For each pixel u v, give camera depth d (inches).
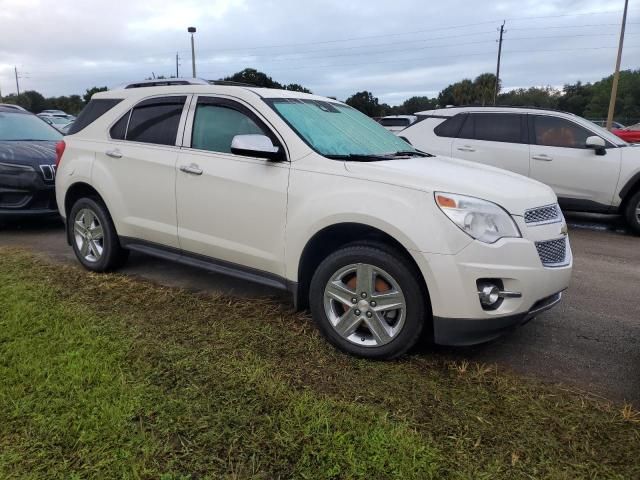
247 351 135.1
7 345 132.0
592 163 301.0
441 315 122.5
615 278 214.5
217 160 158.4
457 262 119.3
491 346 145.2
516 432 104.2
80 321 149.2
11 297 167.5
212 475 90.0
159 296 174.7
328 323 138.2
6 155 264.8
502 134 326.3
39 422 101.3
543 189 142.9
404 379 123.7
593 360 138.5
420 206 123.2
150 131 179.8
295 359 132.1
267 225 147.3
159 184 171.8
